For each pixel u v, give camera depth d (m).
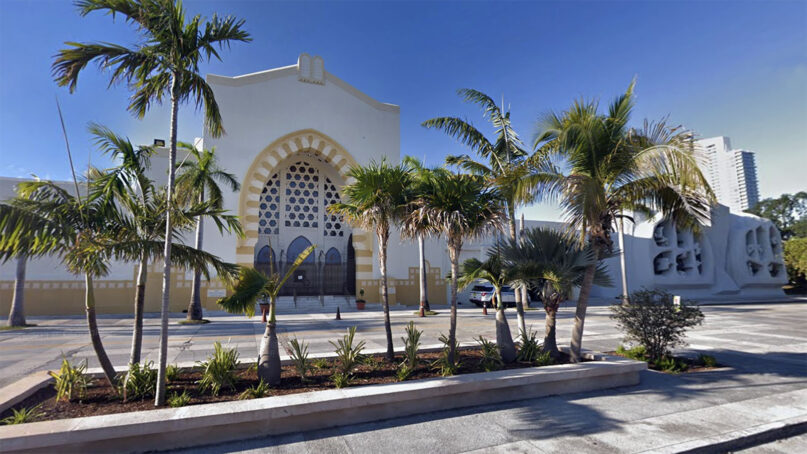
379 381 6.27
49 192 5.86
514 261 8.10
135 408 5.06
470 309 23.58
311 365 6.93
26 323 15.31
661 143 7.11
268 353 6.05
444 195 7.12
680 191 7.10
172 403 5.08
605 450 4.45
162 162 21.66
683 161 6.45
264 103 23.16
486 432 4.90
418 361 7.39
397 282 25.30
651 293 9.23
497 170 11.27
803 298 34.50
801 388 6.93
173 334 13.00
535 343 8.20
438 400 5.64
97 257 5.78
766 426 5.15
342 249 26.16
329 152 24.44
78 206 5.72
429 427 5.04
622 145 7.33
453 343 7.20
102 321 17.03
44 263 19.73
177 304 20.84
